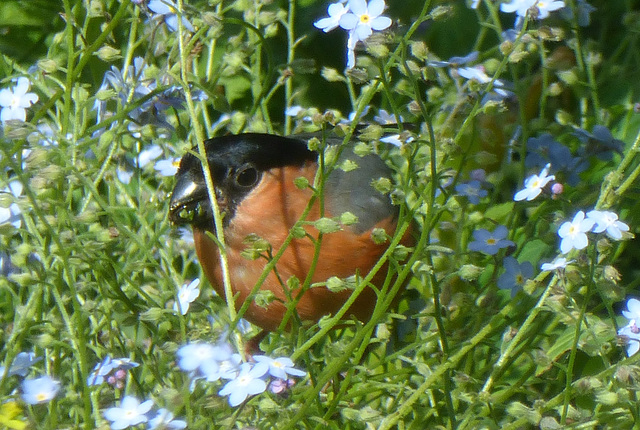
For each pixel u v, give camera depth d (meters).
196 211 2.18
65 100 2.12
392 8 2.29
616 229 2.10
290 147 2.18
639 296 2.16
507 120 2.21
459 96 2.16
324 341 2.17
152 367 2.12
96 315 2.14
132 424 2.08
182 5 2.13
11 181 2.13
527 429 2.12
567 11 2.18
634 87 2.21
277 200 2.17
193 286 2.12
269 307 2.18
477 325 2.14
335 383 2.12
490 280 2.14
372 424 2.10
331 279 2.11
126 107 2.14
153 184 2.23
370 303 2.18
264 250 2.10
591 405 2.13
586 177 2.20
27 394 2.09
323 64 2.29
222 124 2.20
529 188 2.12
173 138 2.20
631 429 2.10
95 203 2.15
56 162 2.14
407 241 2.18
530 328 2.14
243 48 2.18
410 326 2.17
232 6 2.18
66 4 2.12
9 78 2.15
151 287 2.14
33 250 2.12
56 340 2.11
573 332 2.14
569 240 2.10
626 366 2.08
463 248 2.18
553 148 2.17
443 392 2.13
